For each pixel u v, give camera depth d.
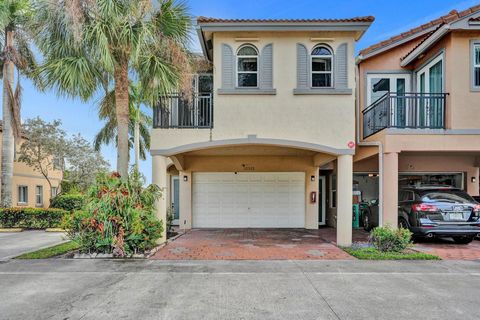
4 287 6.06
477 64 10.48
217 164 14.89
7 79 16.91
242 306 5.14
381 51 13.03
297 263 7.89
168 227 13.06
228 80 10.38
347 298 5.48
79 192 20.58
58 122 20.14
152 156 10.37
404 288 5.98
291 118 10.22
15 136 17.20
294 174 15.09
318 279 6.55
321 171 16.52
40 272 7.08
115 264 7.79
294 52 10.40
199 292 5.77
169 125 10.37
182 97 10.15
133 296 5.58
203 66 10.92
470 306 5.12
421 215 9.84
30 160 19.45
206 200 15.09
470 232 9.57
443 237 11.08
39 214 15.48
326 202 16.47
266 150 12.77
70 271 7.16
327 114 10.23
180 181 14.89
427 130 10.34
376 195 16.48
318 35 10.40
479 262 7.93
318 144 10.16
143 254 8.62
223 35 10.48
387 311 4.94
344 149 10.14
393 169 10.27
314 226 14.67
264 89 10.25
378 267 7.49
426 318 4.70
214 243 10.72
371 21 10.03
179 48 9.59
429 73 12.03
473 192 13.17
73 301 5.35
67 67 8.67
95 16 8.70
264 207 15.05
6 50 16.67
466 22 10.16
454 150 10.30
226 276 6.77
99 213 8.54
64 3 8.41
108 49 8.62
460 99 10.41
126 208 8.65
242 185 15.12
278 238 11.81
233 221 15.02
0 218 15.53
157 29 9.47
